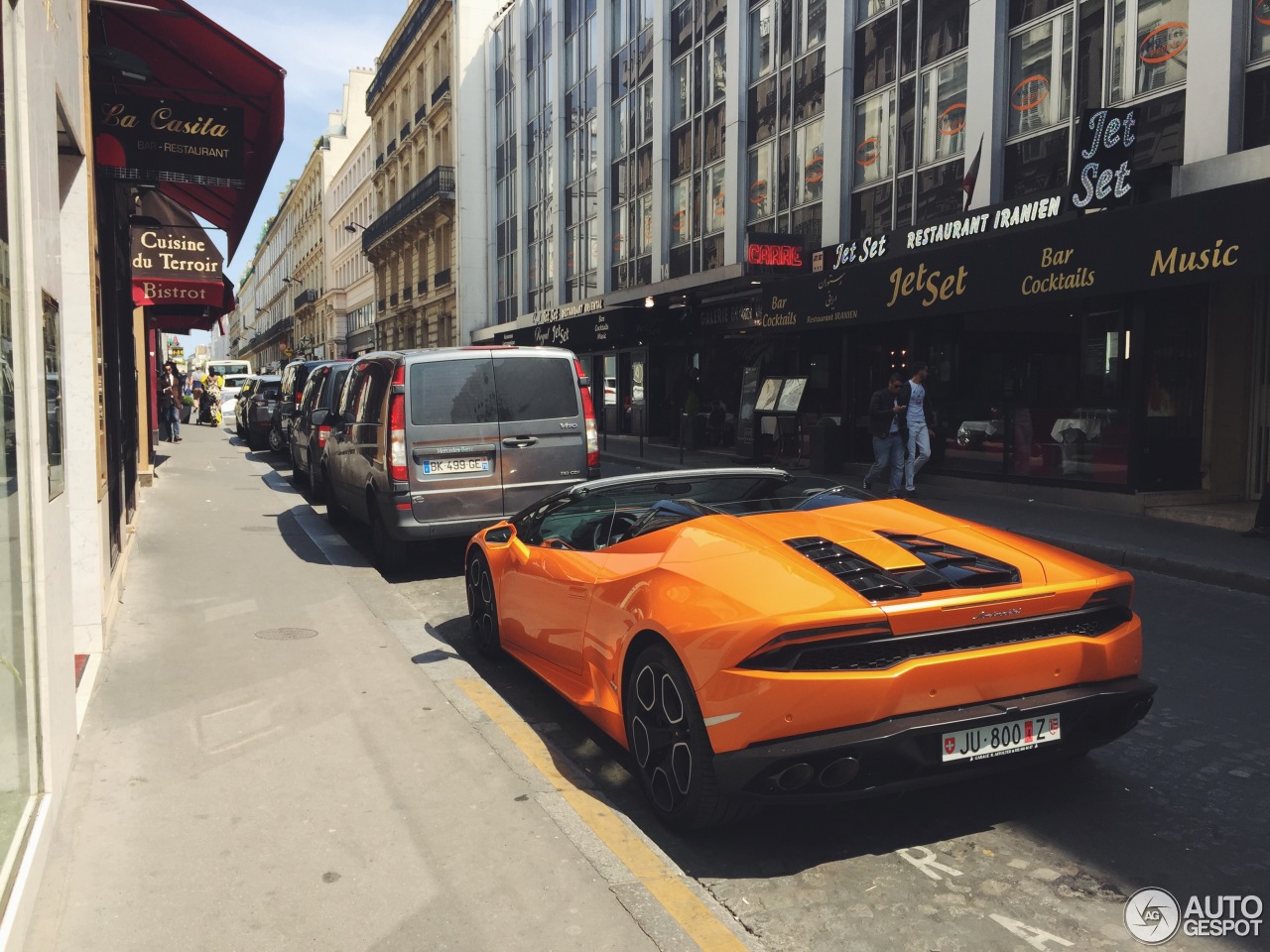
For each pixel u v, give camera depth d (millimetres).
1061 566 3545
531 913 2809
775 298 17453
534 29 34781
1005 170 14258
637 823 3615
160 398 24406
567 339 28422
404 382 7980
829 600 3104
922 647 3152
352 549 8867
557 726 4695
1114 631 3459
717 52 22203
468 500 8109
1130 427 11516
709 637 3170
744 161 21250
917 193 16078
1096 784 3926
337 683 4895
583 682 4297
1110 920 2912
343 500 9922
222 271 12617
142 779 3703
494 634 5617
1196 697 5070
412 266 49406
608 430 29688
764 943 2799
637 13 26328
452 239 42219
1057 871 3223
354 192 63562
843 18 17594
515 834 3297
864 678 3021
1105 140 11086
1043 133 13570
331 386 13086
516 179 36938
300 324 86688
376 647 5574
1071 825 3559
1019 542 3846
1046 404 12805
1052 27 13383
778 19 19938
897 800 3787
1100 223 10820
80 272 5184
